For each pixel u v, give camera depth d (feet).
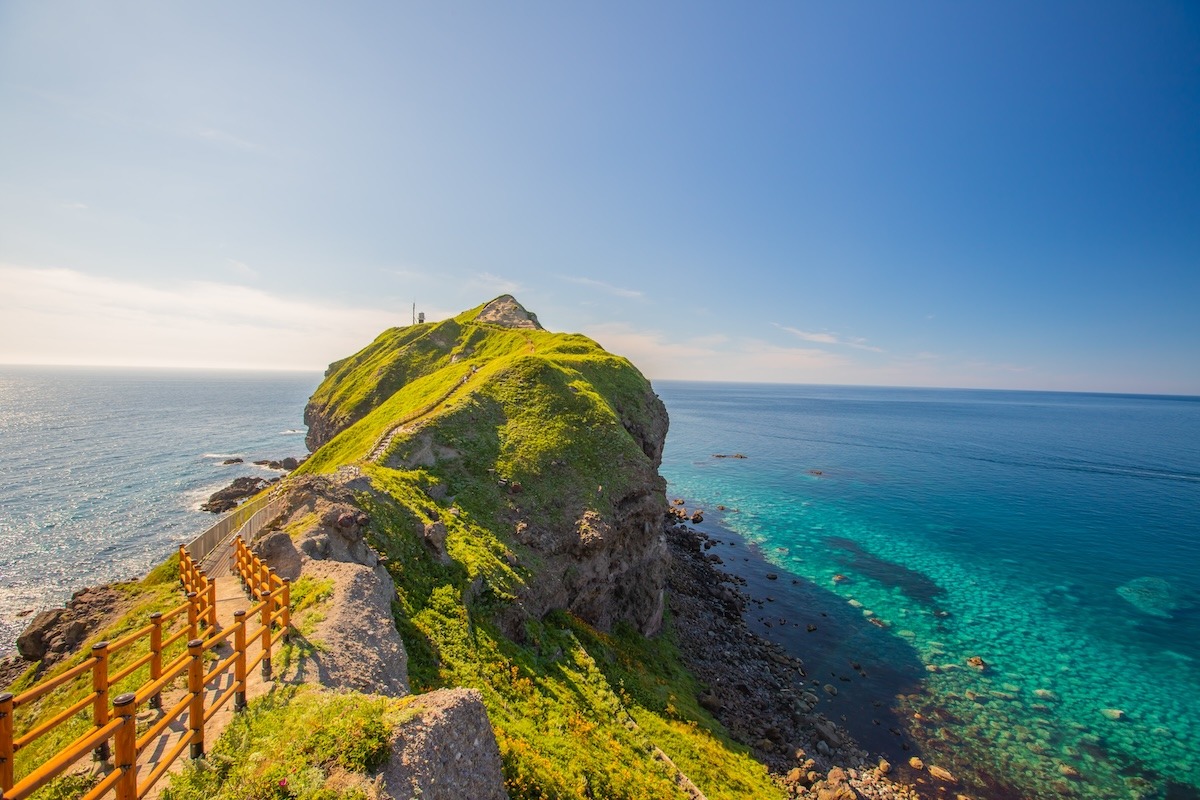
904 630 170.81
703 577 204.44
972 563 226.38
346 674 52.01
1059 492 344.08
